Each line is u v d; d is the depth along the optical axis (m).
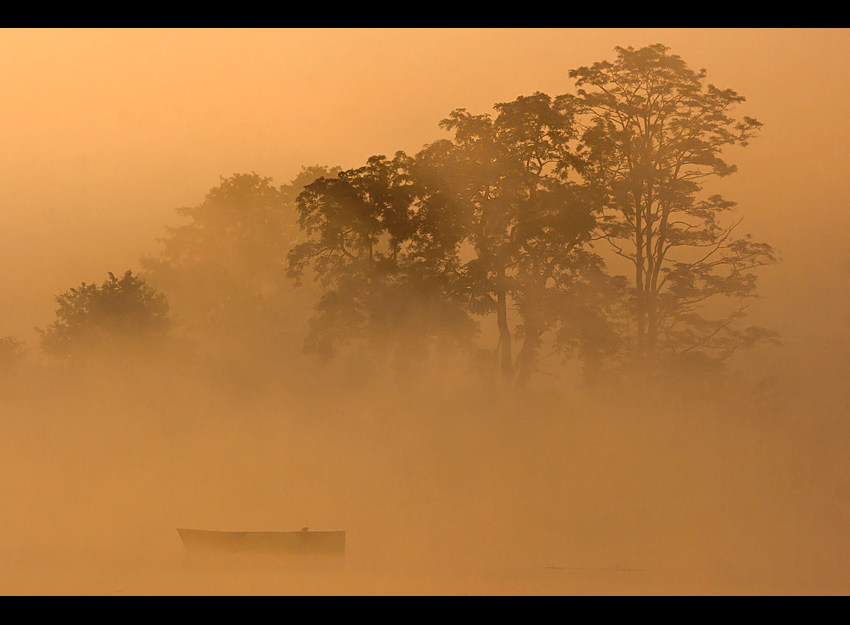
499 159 77.06
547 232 75.06
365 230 76.00
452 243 75.75
